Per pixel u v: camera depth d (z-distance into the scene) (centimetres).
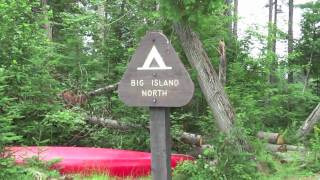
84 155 809
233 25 1563
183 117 1050
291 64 1748
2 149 604
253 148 787
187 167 693
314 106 1606
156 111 505
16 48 955
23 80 940
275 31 1484
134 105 506
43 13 1134
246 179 678
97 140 1048
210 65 805
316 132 966
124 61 1177
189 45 799
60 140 1018
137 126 1020
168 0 742
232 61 1395
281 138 1002
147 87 503
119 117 1055
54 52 1127
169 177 505
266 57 1403
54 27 1739
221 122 789
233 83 1289
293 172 798
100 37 1280
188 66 1066
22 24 973
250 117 1025
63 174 745
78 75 1193
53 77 1052
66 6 1819
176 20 760
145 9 1180
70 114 947
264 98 1373
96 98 1085
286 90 1566
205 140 984
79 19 1238
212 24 1055
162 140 503
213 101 794
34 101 947
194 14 751
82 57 1248
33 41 986
